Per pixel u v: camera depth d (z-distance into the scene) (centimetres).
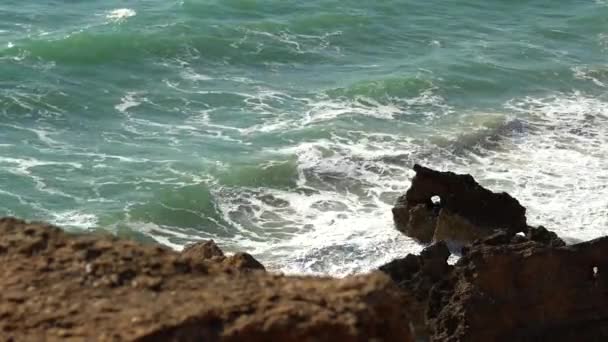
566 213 3064
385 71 4438
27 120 3706
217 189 3212
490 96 4259
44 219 2955
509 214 2766
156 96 4025
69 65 4256
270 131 3716
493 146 3669
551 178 3356
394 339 1028
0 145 3447
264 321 974
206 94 4069
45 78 4094
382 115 3953
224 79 4275
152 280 1055
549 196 3206
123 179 3241
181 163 3378
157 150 3494
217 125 3759
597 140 3741
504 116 3950
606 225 2984
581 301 2047
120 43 4466
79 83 4091
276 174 3338
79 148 3481
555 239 2294
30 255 1102
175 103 3962
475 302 1984
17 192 3109
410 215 2869
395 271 2184
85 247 1113
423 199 2856
